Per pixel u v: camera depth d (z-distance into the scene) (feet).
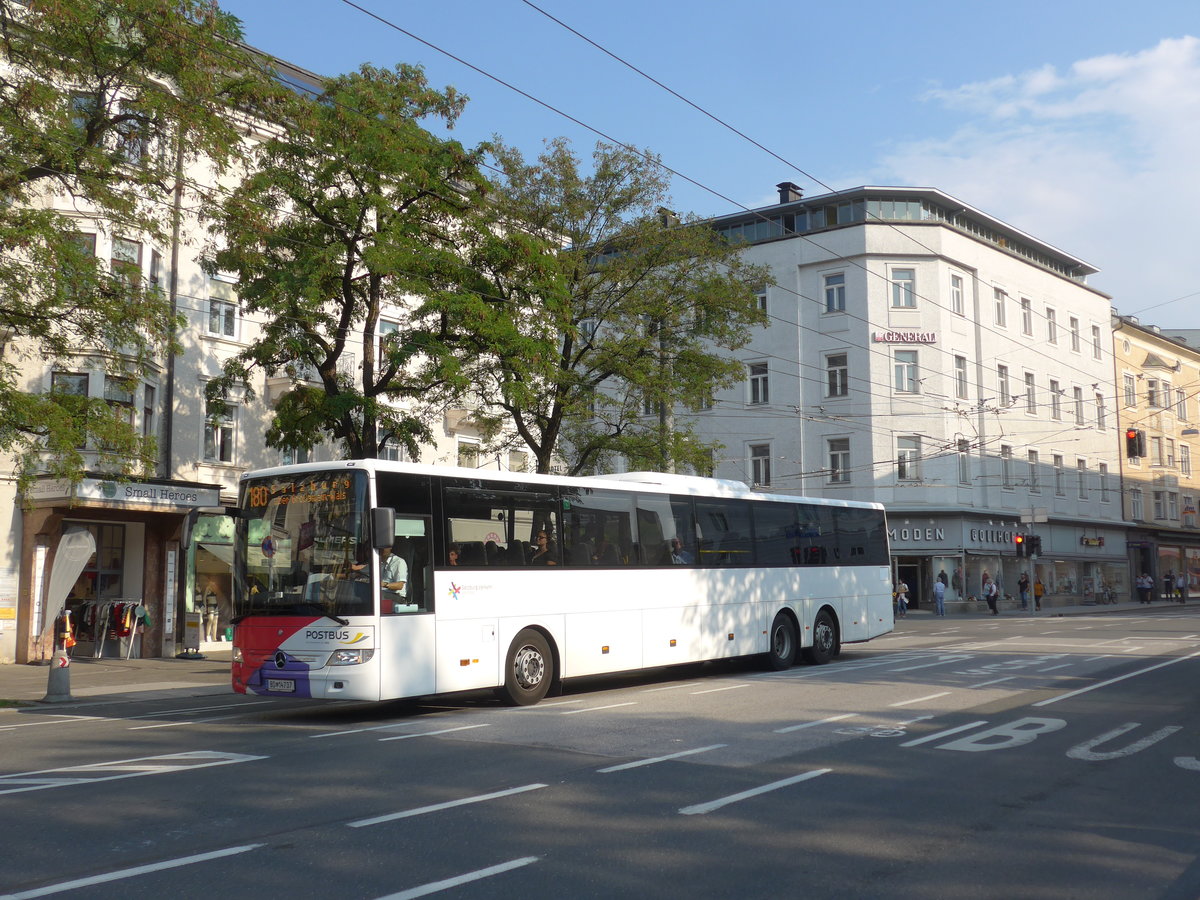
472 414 81.56
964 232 161.38
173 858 20.12
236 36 57.26
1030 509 154.40
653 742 34.06
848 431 153.99
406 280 63.77
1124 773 28.91
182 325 55.01
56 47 52.03
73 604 83.25
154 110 54.65
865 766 29.73
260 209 60.70
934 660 66.69
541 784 27.22
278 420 67.67
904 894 18.22
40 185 75.00
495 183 78.28
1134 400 208.03
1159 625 108.37
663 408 83.46
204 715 46.34
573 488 50.49
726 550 59.21
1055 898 18.08
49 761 31.91
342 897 17.69
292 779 28.27
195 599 88.02
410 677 41.39
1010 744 33.47
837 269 156.66
